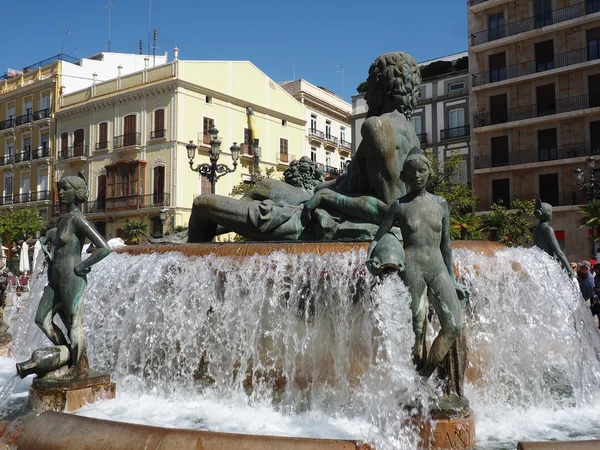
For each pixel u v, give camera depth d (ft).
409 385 12.17
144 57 171.01
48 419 11.32
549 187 116.37
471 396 15.98
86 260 14.92
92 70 164.66
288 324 15.94
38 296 21.79
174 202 130.21
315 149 170.30
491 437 13.04
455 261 16.19
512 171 120.47
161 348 17.74
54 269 15.03
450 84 138.00
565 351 18.93
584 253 110.32
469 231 69.26
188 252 17.79
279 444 9.95
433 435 11.69
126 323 18.43
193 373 17.21
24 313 22.17
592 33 113.70
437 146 138.10
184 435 10.11
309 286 15.66
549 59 118.83
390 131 18.13
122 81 142.10
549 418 14.70
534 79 118.93
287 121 157.38
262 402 15.74
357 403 14.80
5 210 168.35
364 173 19.49
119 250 19.85
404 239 12.64
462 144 134.21
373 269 12.14
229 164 140.77
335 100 180.86
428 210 12.45
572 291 19.57
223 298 16.78
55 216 153.28
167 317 17.65
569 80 114.93
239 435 10.12
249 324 16.38
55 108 157.28
